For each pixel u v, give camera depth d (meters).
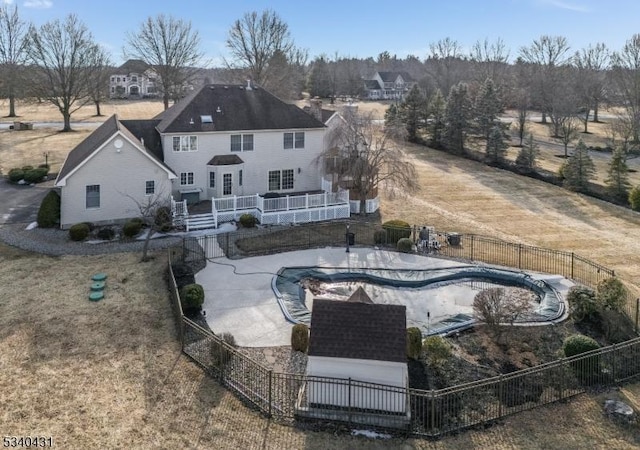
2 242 29.55
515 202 43.97
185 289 21.31
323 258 28.56
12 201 38.84
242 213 34.75
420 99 68.75
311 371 15.48
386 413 14.97
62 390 15.68
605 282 22.22
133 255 27.88
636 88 76.81
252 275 25.61
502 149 57.69
